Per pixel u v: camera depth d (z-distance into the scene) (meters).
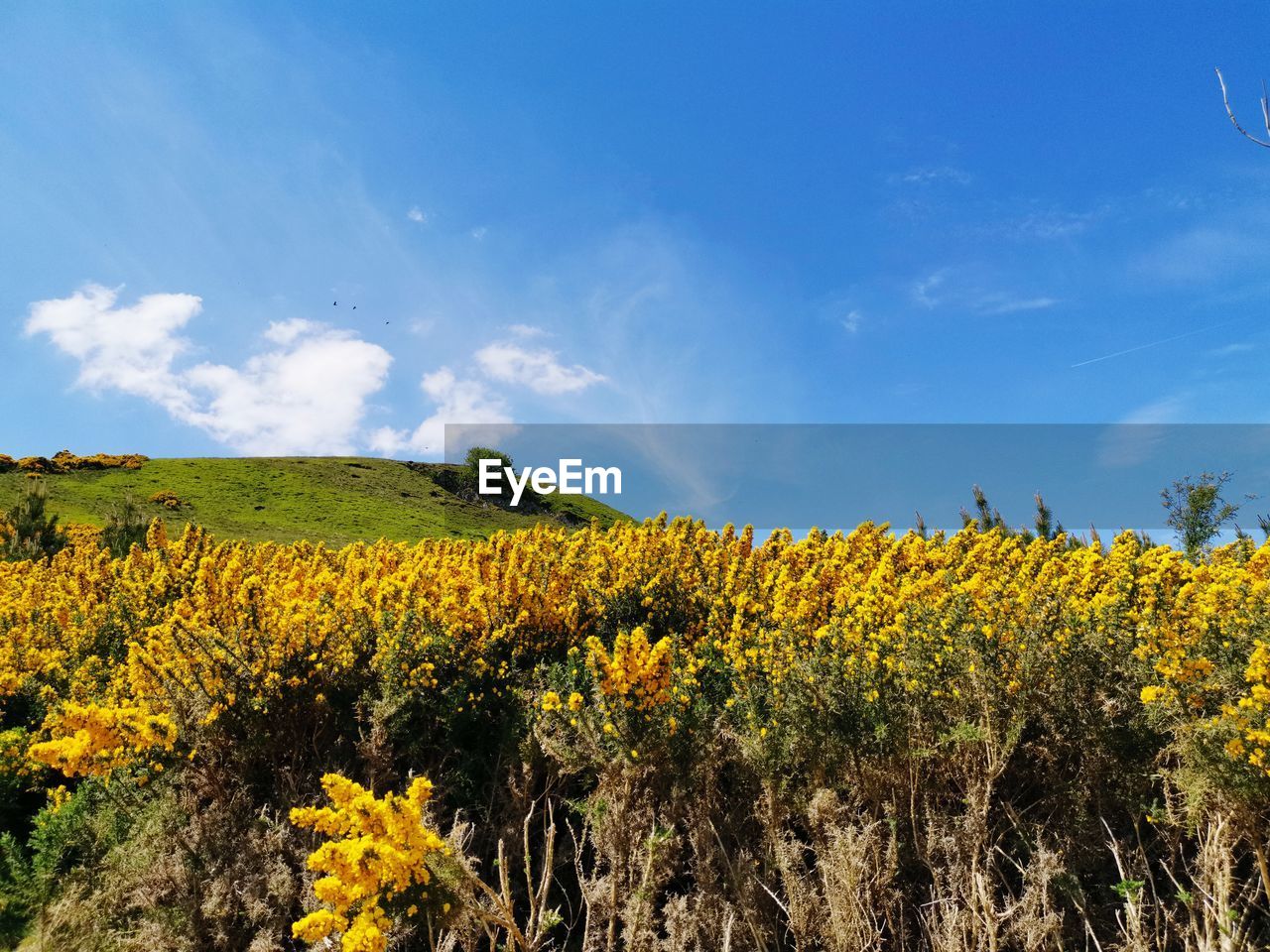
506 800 3.99
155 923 3.39
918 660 3.83
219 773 4.32
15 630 8.42
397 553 11.28
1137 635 3.76
